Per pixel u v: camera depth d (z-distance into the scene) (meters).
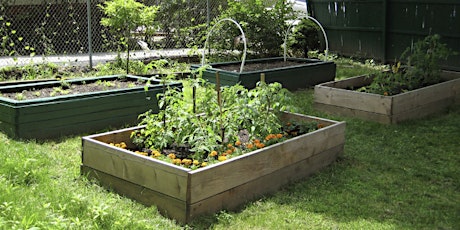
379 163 4.99
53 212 3.57
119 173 4.00
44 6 10.44
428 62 7.68
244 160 3.89
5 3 9.93
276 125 4.63
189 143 4.27
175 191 3.61
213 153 4.04
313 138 4.59
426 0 10.12
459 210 3.96
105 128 5.91
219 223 3.57
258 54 11.22
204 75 8.18
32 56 9.20
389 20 11.00
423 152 5.37
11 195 3.72
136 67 9.57
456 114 6.95
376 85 7.01
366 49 11.77
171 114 4.55
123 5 9.14
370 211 3.89
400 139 5.79
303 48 12.29
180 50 11.39
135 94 6.13
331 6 12.27
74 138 5.50
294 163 4.41
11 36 10.20
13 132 5.27
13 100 5.33
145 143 4.63
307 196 4.13
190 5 11.43
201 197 3.61
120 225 3.36
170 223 3.55
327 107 7.02
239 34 10.81
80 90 6.38
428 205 4.04
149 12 9.59
